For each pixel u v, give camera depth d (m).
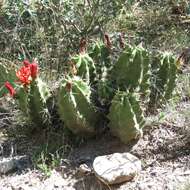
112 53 1.09
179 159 0.99
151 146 1.02
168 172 0.96
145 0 1.45
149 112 1.08
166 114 1.07
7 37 1.29
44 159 1.01
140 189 0.93
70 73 1.08
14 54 1.27
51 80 1.16
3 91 1.15
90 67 1.04
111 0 1.32
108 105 1.03
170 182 0.94
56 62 1.22
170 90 1.08
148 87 1.05
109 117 1.00
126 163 0.96
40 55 1.25
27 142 1.06
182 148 1.01
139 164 0.96
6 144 1.06
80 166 0.98
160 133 1.04
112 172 0.94
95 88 1.04
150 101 1.08
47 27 1.29
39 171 0.99
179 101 1.12
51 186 0.96
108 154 1.01
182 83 1.15
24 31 1.30
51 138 1.05
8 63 1.23
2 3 1.33
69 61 1.19
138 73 1.03
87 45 1.25
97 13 1.31
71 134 1.04
